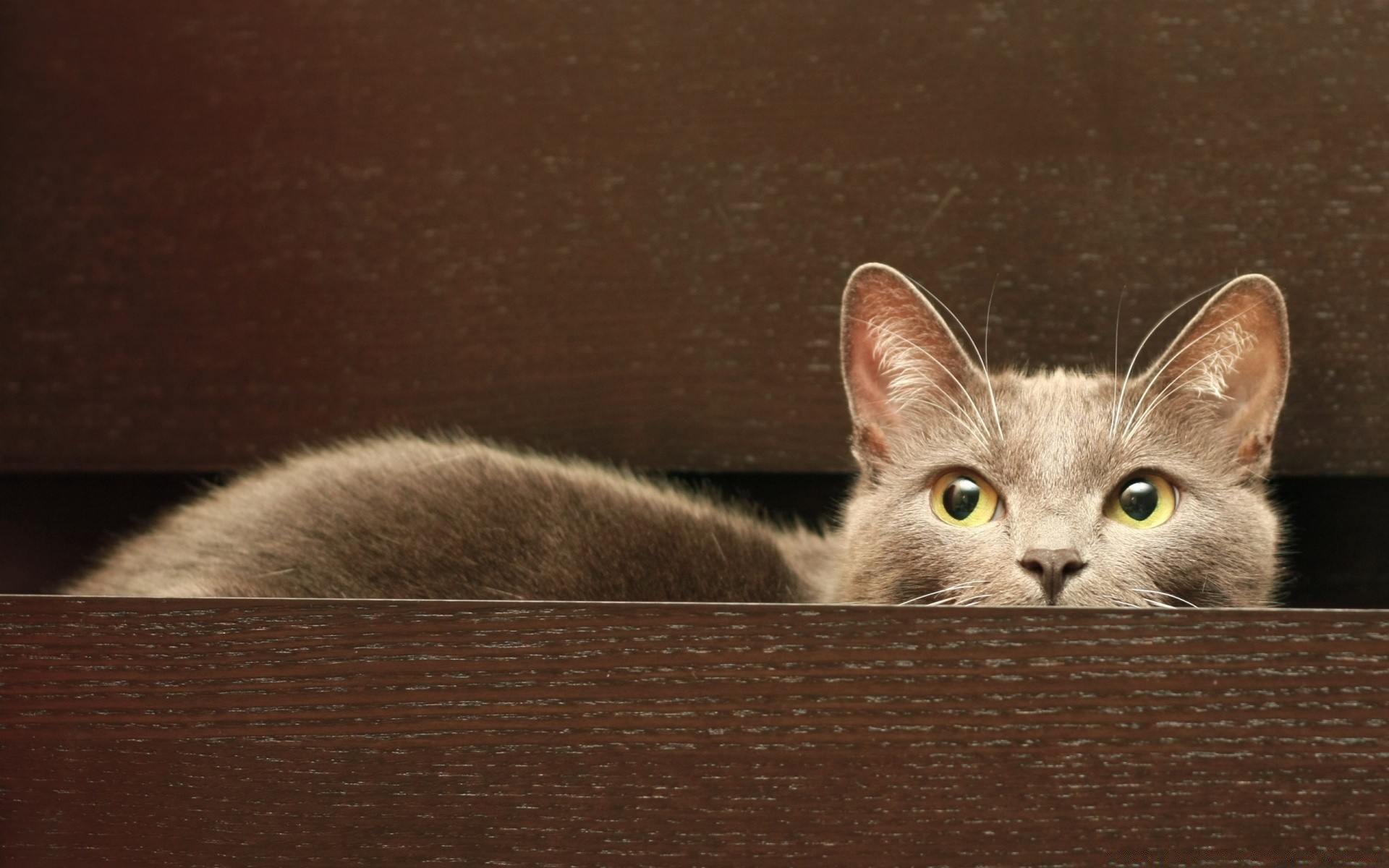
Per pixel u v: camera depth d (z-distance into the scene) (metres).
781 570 1.28
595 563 1.27
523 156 1.28
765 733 1.14
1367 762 1.13
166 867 1.15
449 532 1.27
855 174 1.27
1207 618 1.13
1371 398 1.25
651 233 1.27
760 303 1.27
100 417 1.28
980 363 1.26
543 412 1.28
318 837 1.15
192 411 1.28
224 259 1.28
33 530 1.32
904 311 1.24
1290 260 1.25
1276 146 1.25
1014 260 1.26
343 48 1.28
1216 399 1.23
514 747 1.14
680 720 1.14
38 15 1.29
